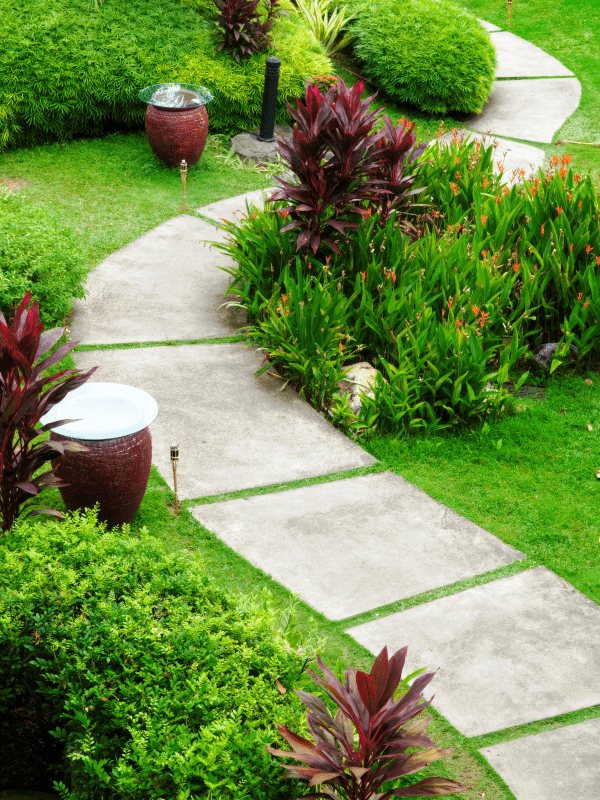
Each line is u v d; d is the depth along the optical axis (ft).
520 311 21.34
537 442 18.35
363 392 18.78
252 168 32.04
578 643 13.25
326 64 36.65
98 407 14.60
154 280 24.32
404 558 14.88
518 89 41.81
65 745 10.43
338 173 20.95
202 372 20.22
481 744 11.45
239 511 15.84
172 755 8.56
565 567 14.85
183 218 28.04
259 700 9.37
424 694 12.16
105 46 32.17
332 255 22.38
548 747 11.46
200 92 30.73
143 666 9.55
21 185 29.09
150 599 10.33
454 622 13.52
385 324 19.65
